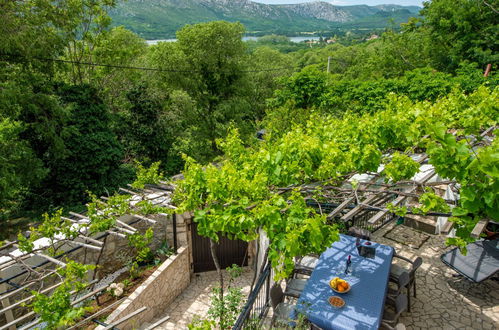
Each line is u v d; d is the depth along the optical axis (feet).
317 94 60.90
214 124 83.71
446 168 10.82
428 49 80.53
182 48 78.33
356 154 16.15
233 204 15.19
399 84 55.01
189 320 24.03
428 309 19.49
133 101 58.49
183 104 67.00
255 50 161.89
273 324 17.34
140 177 27.02
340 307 15.48
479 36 70.79
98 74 59.26
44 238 23.22
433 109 21.63
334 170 15.96
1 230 40.04
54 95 44.09
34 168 39.09
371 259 19.47
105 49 58.70
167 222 29.76
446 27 74.95
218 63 81.66
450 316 18.93
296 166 16.02
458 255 20.90
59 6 46.37
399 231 28.30
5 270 20.63
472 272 19.45
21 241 18.19
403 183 14.66
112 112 59.11
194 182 16.11
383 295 16.42
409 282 19.52
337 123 21.86
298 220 13.12
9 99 35.40
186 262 28.07
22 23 39.81
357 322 14.56
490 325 18.24
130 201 24.13
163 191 26.04
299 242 12.75
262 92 128.67
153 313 23.97
